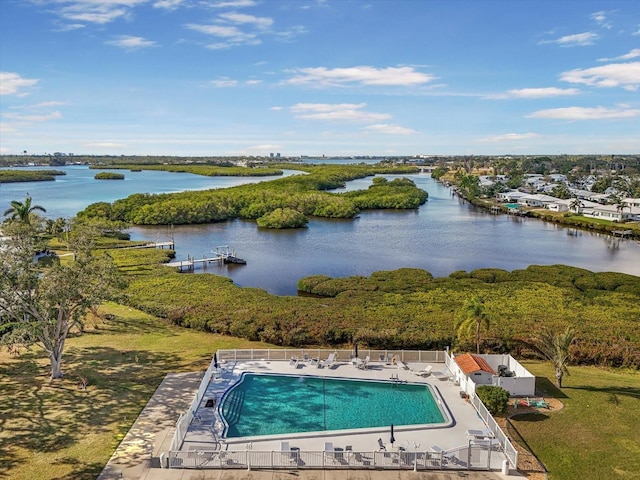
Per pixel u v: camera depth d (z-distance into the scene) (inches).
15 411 1382.9
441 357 1753.2
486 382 1540.4
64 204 7475.4
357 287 2910.9
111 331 2130.9
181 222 5979.3
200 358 1808.6
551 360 1685.5
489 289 2805.1
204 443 1211.2
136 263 3567.9
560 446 1236.5
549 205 6963.6
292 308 2353.6
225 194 6889.8
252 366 1706.4
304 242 4810.5
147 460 1151.6
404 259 4067.4
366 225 5915.4
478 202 7800.2
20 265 1523.1
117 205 6200.8
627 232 5191.9
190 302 2508.6
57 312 1678.2
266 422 1336.1
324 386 1566.2
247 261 3981.3
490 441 1199.6
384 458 1134.4
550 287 2844.5
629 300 2588.6
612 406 1455.5
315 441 1234.0
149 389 1534.2
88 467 1121.4
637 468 1146.7
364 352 1776.6
